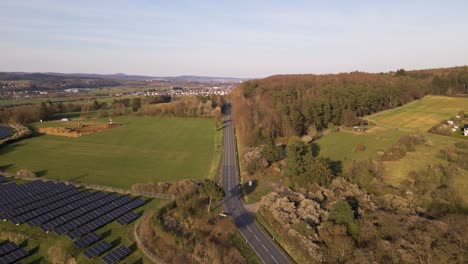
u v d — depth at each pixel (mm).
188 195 96500
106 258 67125
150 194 100750
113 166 131000
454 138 123125
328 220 76750
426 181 90875
